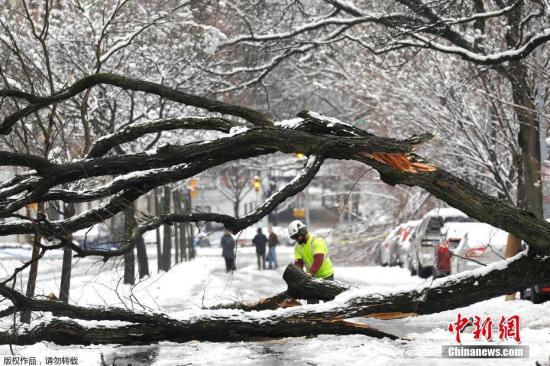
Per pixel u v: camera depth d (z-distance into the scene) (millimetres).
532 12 32344
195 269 52031
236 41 40562
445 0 33500
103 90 33531
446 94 41875
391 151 15781
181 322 16859
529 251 16828
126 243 15734
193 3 35062
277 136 16391
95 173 16500
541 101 32031
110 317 16594
